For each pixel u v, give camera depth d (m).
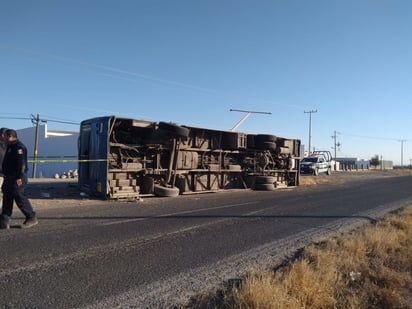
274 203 14.36
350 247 7.09
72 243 6.94
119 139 14.65
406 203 15.80
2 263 5.62
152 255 6.44
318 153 47.25
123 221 9.34
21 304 4.25
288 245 7.60
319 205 14.23
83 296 4.56
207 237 8.00
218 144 18.80
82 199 13.18
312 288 4.70
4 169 7.92
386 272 5.84
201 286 5.10
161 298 4.64
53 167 42.72
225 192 18.81
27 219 8.17
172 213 10.95
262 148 21.22
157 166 15.53
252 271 5.78
